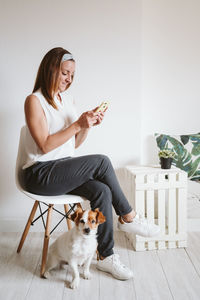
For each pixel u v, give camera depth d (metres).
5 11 2.18
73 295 1.50
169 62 2.53
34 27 2.20
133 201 2.01
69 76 1.74
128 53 2.23
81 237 1.54
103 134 2.29
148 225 1.80
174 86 2.54
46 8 2.18
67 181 1.66
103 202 1.66
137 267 1.76
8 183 2.32
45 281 1.63
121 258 1.87
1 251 1.98
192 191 2.30
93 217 1.55
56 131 1.73
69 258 1.57
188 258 1.86
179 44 2.51
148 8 2.48
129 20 2.20
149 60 2.53
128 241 2.13
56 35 2.21
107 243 1.69
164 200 1.99
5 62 2.22
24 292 1.53
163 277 1.65
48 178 1.66
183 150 2.40
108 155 2.31
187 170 2.38
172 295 1.48
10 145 2.29
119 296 1.48
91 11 2.19
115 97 2.27
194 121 2.58
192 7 2.48
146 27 2.50
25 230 1.95
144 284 1.58
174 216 1.99
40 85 1.73
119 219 1.81
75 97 2.26
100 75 2.25
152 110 2.56
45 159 1.71
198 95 2.55
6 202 2.33
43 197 1.68
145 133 2.58
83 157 1.69
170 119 2.57
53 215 2.33
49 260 1.67
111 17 2.20
